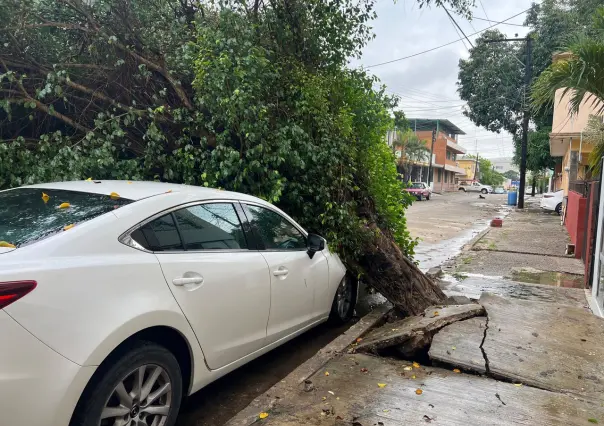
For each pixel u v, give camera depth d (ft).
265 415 10.14
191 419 11.00
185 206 10.36
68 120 16.75
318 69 21.16
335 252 17.11
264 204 13.17
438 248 38.93
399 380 11.91
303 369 12.58
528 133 93.81
